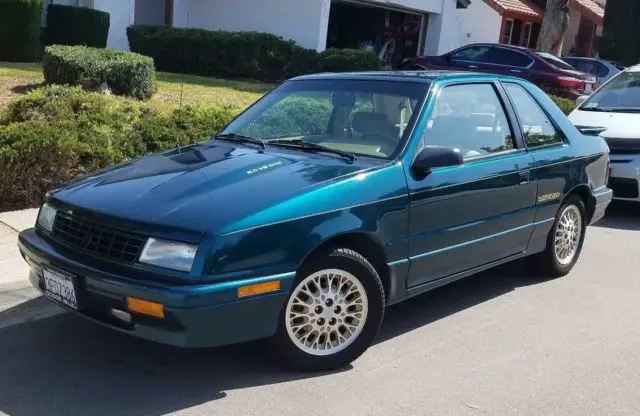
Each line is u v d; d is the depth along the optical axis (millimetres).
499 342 4984
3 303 5254
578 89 16281
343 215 4223
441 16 22531
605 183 6906
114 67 10766
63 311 5207
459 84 5367
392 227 4500
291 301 4125
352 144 4973
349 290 4363
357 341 4438
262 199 4027
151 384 4172
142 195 4164
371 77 5445
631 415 4035
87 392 4055
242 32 16750
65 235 4242
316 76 5793
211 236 3752
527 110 6008
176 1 19797
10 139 7207
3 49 14320
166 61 16656
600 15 29141
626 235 8297
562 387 4332
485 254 5367
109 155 7762
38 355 4508
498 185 5293
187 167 4609
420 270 4793
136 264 3824
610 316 5578
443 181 4824
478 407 4043
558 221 6250
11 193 7188
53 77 10820
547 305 5770
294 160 4688
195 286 3680
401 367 4516
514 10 26203
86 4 17297
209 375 4297
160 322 3727
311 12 18422
